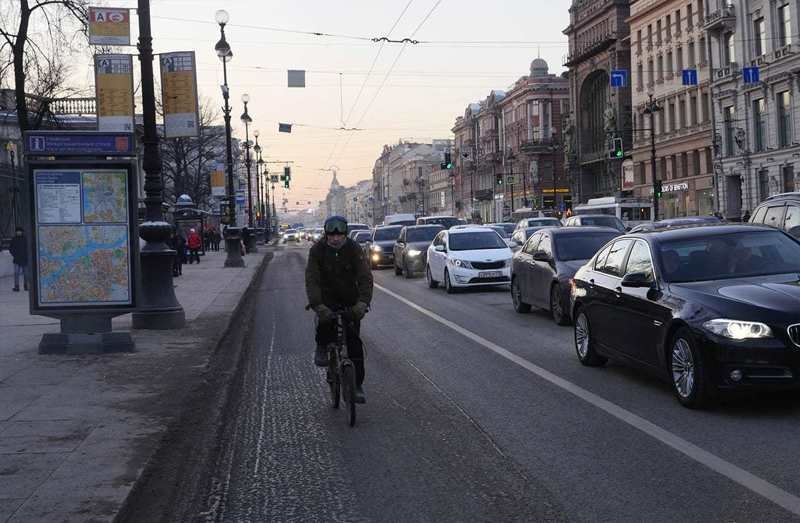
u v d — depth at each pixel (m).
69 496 5.62
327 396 9.59
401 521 5.36
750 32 59.25
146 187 15.31
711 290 8.23
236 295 23.05
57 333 12.31
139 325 15.05
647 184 76.94
